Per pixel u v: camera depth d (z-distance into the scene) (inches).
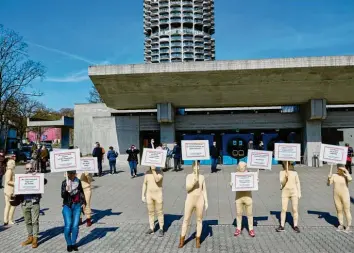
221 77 864.3
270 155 331.3
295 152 326.0
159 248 281.1
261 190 565.6
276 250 270.2
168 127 1027.9
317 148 989.2
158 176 317.7
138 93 948.6
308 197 501.4
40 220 386.9
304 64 817.5
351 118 1023.6
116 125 1096.2
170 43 4808.1
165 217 391.5
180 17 4815.5
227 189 582.9
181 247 281.9
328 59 814.5
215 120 1062.4
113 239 308.3
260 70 834.2
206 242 295.4
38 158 876.6
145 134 1146.7
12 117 1574.8
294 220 327.0
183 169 912.9
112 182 688.4
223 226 347.9
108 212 420.5
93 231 335.6
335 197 328.2
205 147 295.1
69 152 285.6
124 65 860.0
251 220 312.8
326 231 323.9
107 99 992.2
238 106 1067.3
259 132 1083.9
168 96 964.0
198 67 844.0
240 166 312.8
